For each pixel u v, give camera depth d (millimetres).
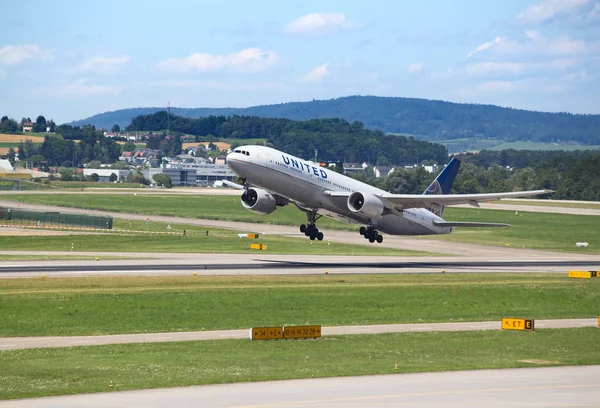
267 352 75062
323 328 91125
